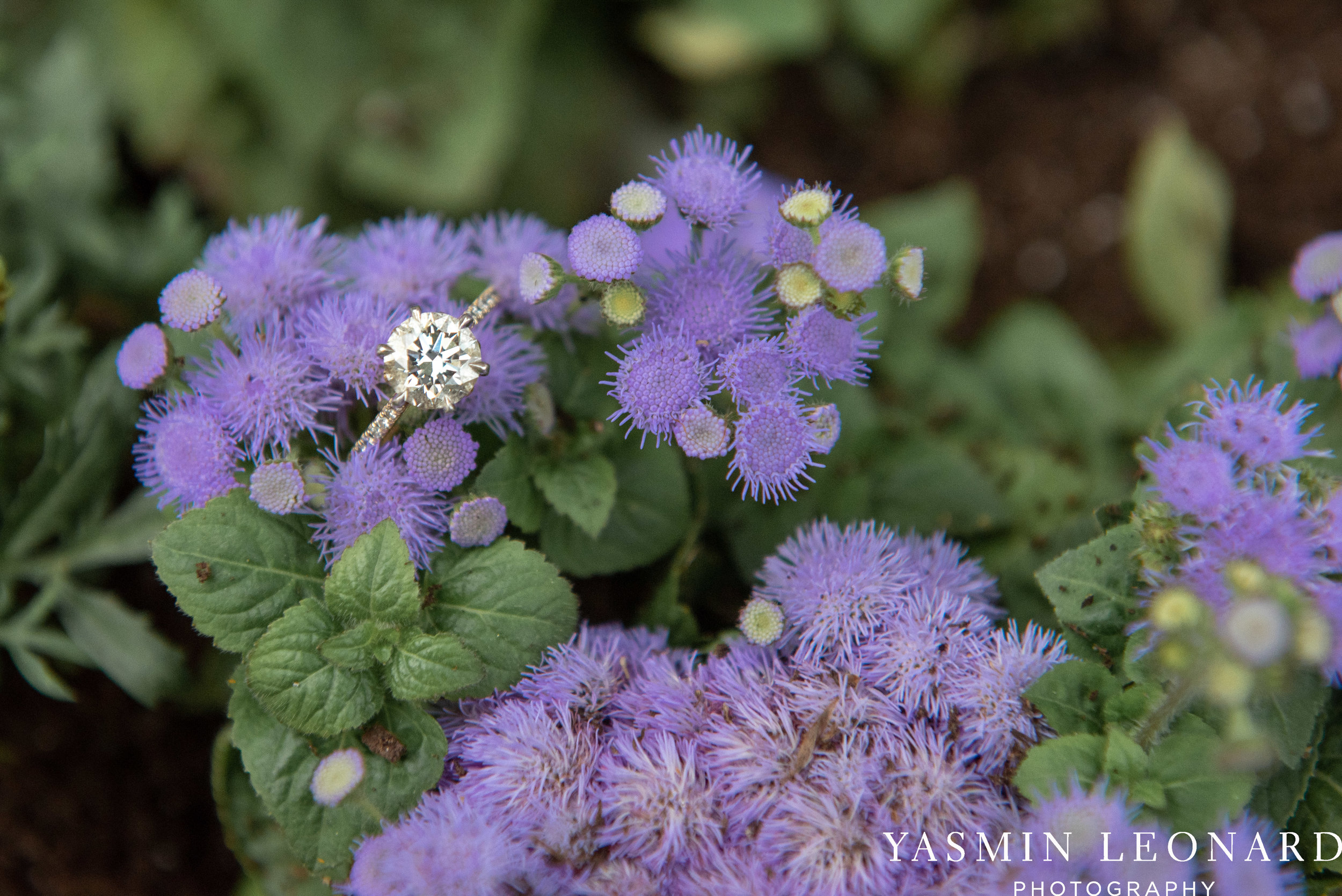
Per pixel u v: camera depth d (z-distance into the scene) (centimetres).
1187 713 21
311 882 23
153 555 22
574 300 23
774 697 22
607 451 23
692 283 22
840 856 21
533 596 22
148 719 26
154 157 30
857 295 21
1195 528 21
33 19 29
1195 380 25
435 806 22
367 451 22
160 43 30
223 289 22
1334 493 21
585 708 22
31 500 24
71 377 25
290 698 22
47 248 26
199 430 22
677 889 22
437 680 22
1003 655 22
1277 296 30
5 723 26
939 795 22
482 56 31
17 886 25
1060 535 24
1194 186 31
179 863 26
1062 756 21
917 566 23
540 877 21
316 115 30
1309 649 20
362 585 22
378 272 23
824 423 22
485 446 23
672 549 24
